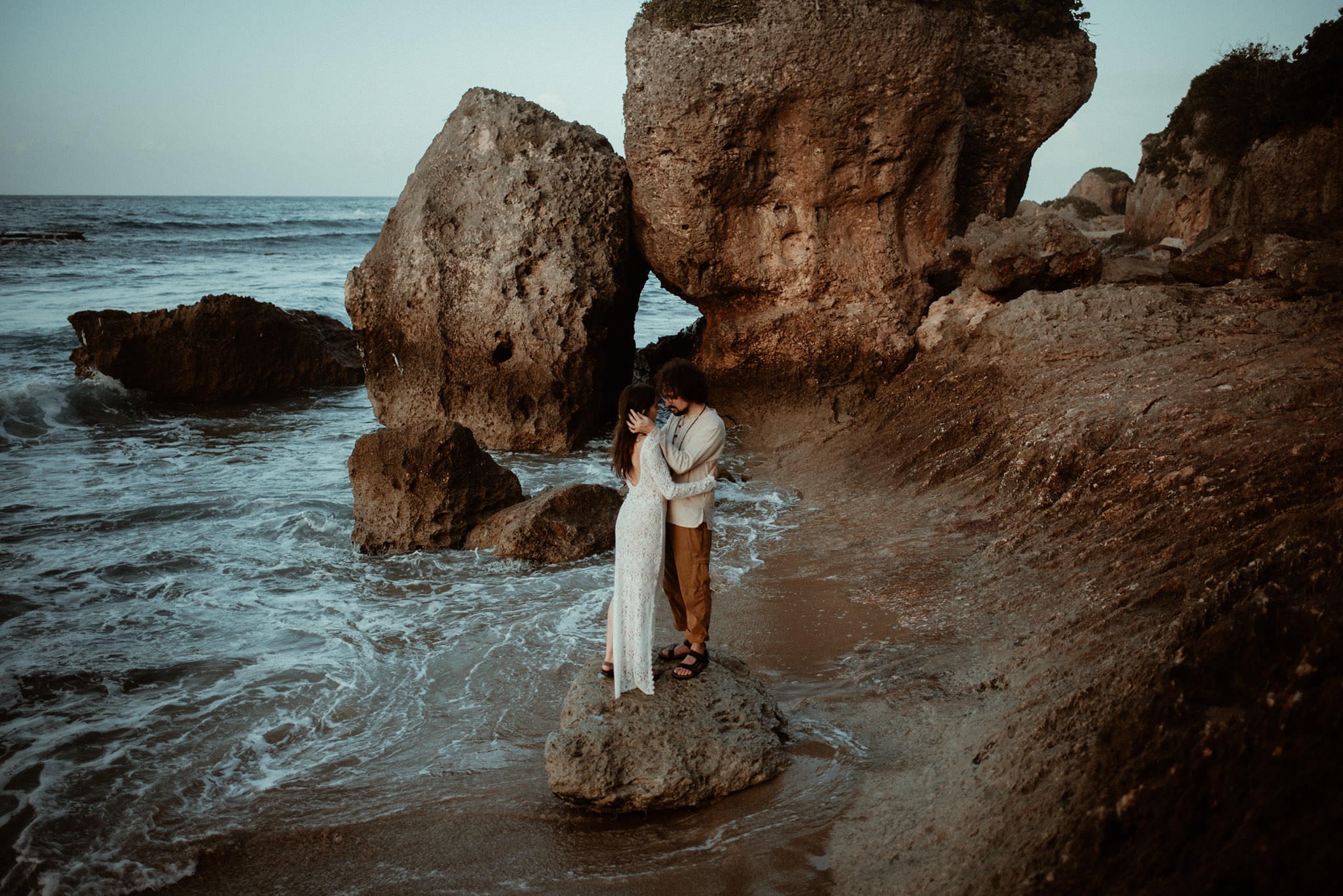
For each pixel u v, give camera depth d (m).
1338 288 9.52
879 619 6.55
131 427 14.13
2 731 5.51
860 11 11.27
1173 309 10.10
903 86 11.65
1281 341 8.70
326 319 19.06
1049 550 6.88
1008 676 5.08
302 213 115.06
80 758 5.23
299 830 4.48
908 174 12.28
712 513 4.82
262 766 5.15
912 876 3.38
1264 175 12.95
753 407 13.00
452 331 13.08
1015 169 14.25
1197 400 7.77
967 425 9.66
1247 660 3.11
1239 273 11.25
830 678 5.75
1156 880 2.50
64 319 22.61
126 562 8.37
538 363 12.63
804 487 10.34
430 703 5.83
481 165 13.40
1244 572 3.65
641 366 16.11
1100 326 10.23
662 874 3.89
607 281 12.97
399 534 8.72
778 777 4.55
